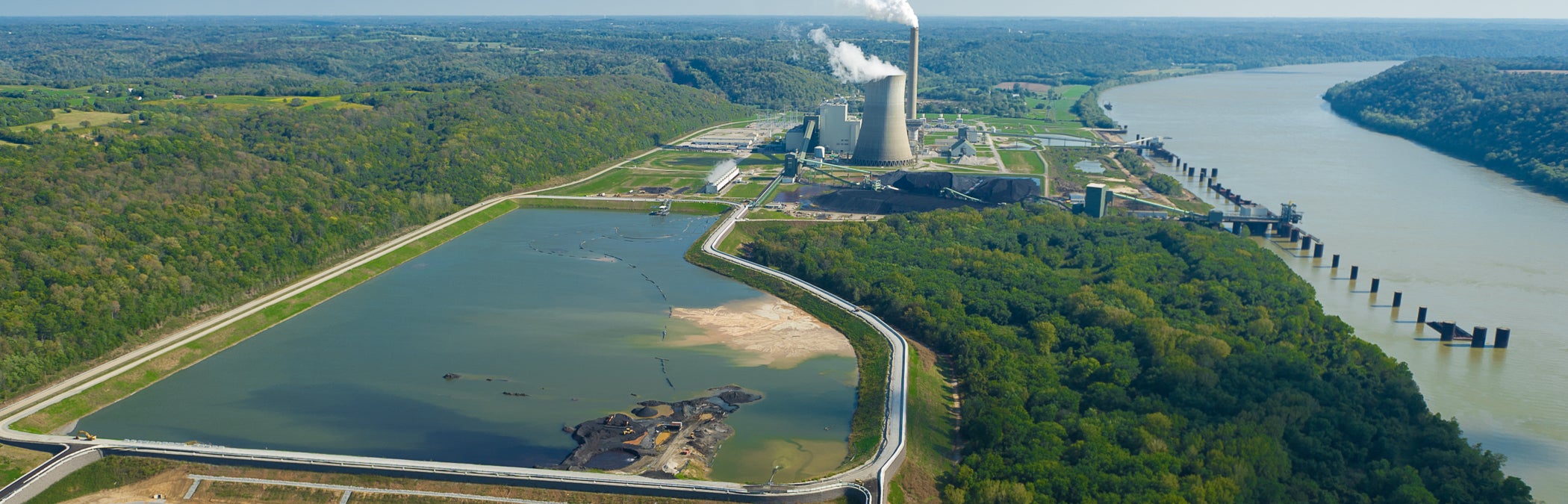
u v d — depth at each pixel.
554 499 167.62
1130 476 160.12
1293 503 156.50
